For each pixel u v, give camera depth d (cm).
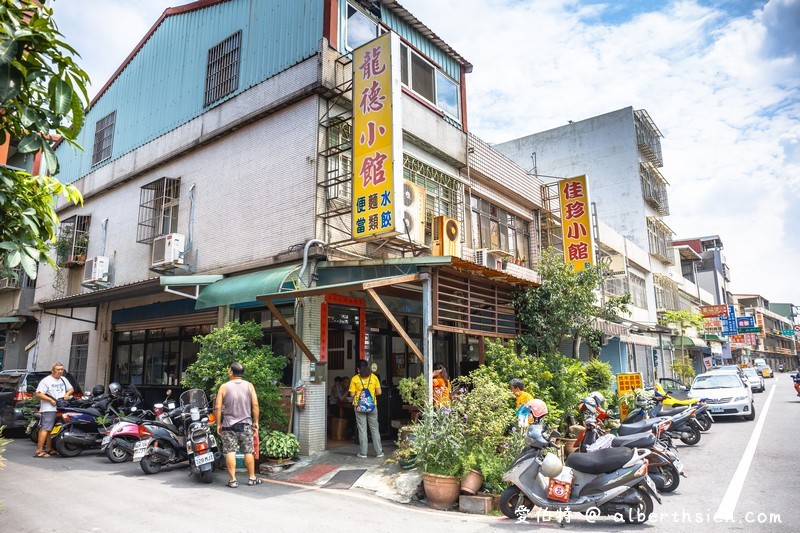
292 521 562
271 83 1104
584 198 1532
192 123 1298
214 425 826
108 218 1557
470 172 1352
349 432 1064
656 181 3142
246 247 1101
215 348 896
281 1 1137
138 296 1283
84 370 1511
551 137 3030
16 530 520
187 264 1229
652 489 561
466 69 1433
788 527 533
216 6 1318
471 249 1321
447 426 666
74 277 1641
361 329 1042
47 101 369
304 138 1020
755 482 727
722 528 538
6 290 1883
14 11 346
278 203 1047
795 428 1264
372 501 665
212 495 677
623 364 2120
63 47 351
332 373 1076
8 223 380
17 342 1922
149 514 581
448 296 953
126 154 1519
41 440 967
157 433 824
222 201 1187
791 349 8744
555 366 1045
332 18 1038
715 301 4869
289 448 836
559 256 1216
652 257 2900
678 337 2808
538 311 1140
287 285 935
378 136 893
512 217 1592
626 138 2823
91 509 600
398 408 1101
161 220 1346
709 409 1475
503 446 689
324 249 957
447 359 1256
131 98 1565
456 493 640
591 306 1202
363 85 935
